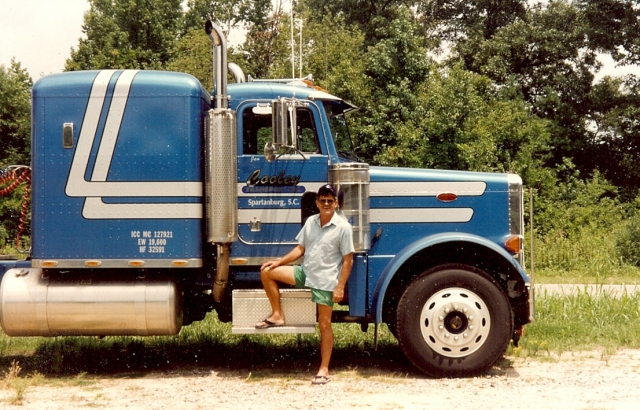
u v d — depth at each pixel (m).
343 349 8.21
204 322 9.52
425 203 7.20
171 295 6.81
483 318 6.80
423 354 6.77
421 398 6.08
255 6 33.06
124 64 30.27
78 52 30.81
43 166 6.79
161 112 6.83
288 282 6.73
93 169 6.80
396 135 23.22
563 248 18.72
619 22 32.88
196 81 6.93
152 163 6.82
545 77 35.03
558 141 32.03
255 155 7.02
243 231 7.01
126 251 6.80
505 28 34.62
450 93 22.44
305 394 6.26
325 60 26.62
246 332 6.76
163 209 6.83
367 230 6.96
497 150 24.33
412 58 24.31
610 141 34.75
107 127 6.81
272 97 7.08
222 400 6.09
